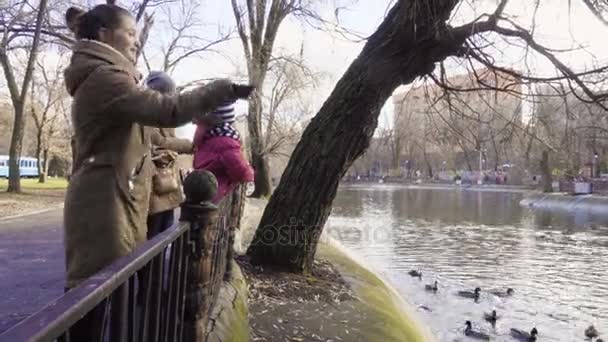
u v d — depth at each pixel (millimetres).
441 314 9680
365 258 15680
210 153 4102
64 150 38188
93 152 2182
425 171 65938
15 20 19922
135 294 1424
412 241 19672
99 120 2111
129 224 2234
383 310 5762
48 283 4734
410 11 5773
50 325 854
